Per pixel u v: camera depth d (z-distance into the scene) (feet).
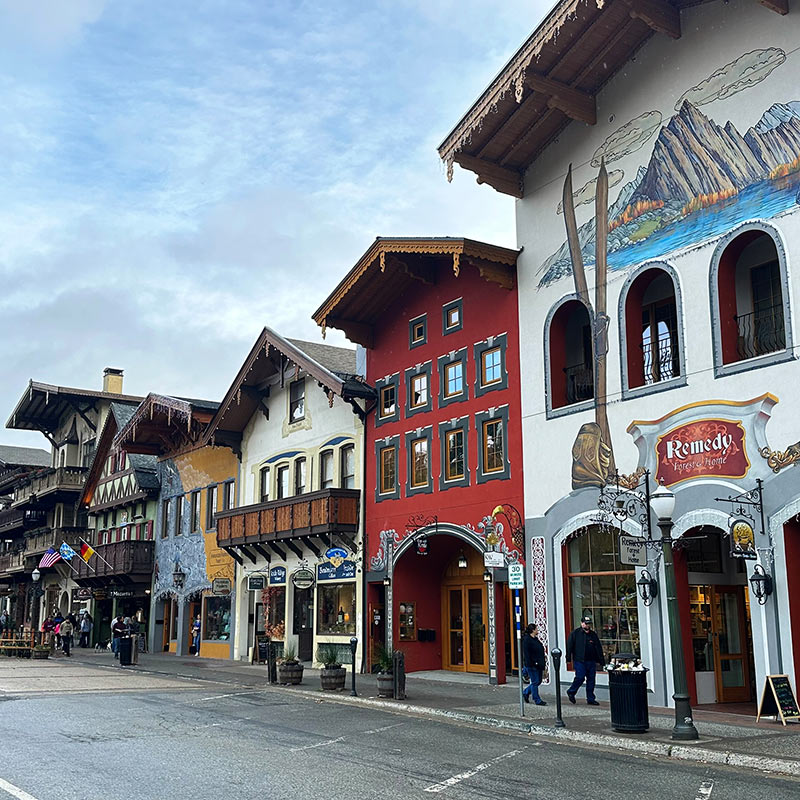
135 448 128.57
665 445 55.21
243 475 108.47
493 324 71.61
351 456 89.40
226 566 109.50
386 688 59.72
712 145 54.90
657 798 30.30
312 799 29.27
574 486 61.57
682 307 55.31
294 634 94.58
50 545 151.64
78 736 42.91
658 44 59.41
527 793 30.83
